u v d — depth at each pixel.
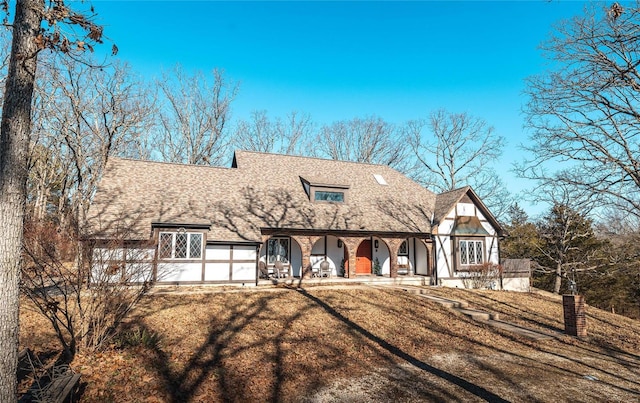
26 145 5.31
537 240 33.34
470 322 13.93
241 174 22.61
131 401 6.36
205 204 19.12
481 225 23.75
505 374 8.82
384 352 10.01
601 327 15.44
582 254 29.34
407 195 25.41
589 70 12.21
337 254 22.80
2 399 4.69
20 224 5.14
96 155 27.31
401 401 7.08
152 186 19.23
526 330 13.49
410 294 17.69
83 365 7.25
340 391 7.45
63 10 5.31
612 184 13.12
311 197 21.91
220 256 17.92
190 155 38.12
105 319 8.09
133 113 27.61
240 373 7.96
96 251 8.13
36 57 5.52
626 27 10.60
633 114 12.43
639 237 23.38
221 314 12.10
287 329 11.14
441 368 9.05
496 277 23.00
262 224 19.09
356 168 26.95
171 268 17.06
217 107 39.16
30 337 8.91
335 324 12.03
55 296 11.99
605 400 7.64
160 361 8.05
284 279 19.80
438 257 22.52
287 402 6.86
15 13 5.51
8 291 4.88
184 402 6.55
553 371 9.29
